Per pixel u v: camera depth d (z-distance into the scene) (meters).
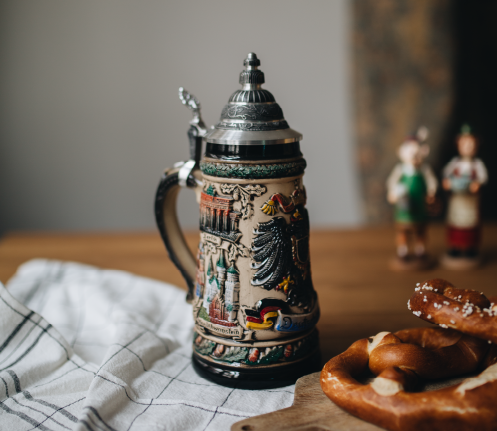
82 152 2.14
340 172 2.23
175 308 0.89
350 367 0.58
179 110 2.13
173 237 0.71
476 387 0.49
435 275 1.03
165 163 2.17
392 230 1.36
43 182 2.16
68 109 2.10
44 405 0.59
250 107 0.60
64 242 1.33
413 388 0.54
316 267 1.10
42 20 2.01
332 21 2.09
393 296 0.92
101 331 0.81
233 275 0.61
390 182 1.11
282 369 0.62
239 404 0.59
